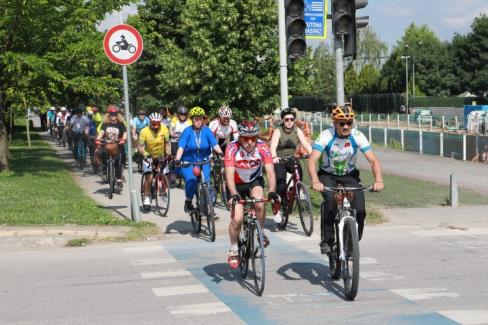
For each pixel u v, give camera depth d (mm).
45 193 14367
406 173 19703
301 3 11000
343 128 6551
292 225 10820
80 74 20859
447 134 26078
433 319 5656
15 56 17594
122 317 5934
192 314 5969
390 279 7121
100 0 21312
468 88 90312
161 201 12055
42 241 9469
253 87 19828
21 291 6949
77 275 7633
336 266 7012
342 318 5730
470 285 6809
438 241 9312
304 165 19812
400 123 57875
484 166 21734
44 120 49875
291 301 6324
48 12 18484
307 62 20781
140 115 18953
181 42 36531
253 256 6746
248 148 6914
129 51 10742
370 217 11203
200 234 10203
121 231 10086
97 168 19766
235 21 19750
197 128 10148
